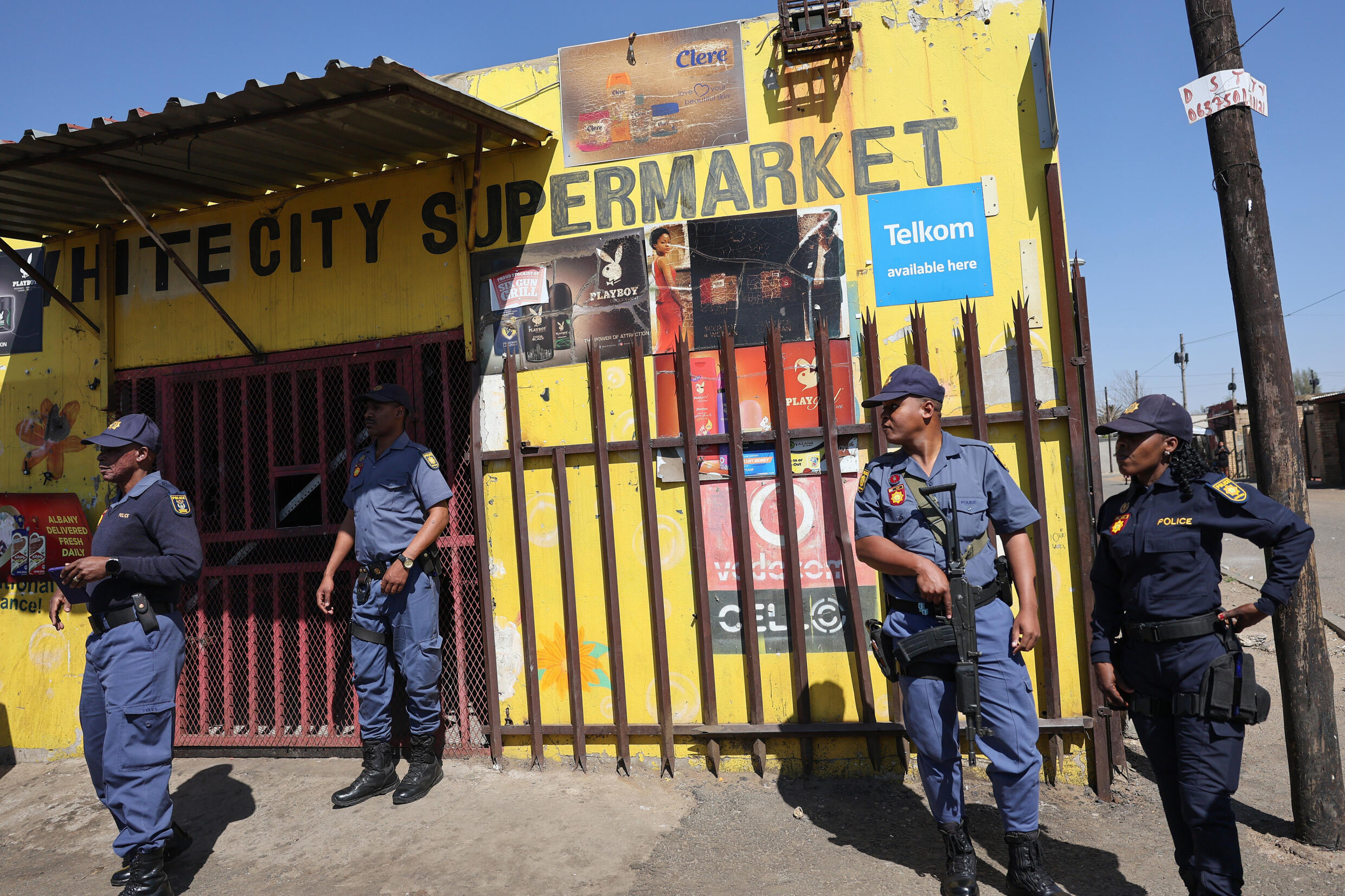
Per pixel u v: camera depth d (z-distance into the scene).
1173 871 3.03
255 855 3.50
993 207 3.92
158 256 4.95
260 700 4.70
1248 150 3.36
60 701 4.93
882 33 4.05
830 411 3.95
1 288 5.23
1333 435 25.39
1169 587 2.55
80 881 3.48
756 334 4.10
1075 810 3.54
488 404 4.38
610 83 4.29
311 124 3.86
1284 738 4.38
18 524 5.00
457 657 4.35
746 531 4.01
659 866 3.20
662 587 4.11
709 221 4.18
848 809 3.64
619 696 4.10
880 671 3.93
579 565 4.23
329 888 3.18
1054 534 3.77
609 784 3.97
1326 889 2.93
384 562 3.91
